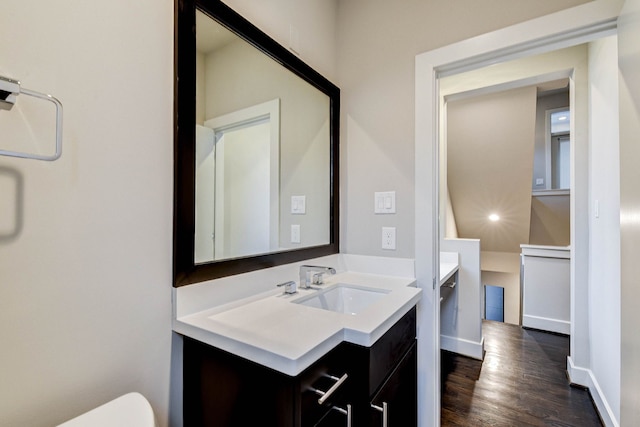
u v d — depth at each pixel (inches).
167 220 38.4
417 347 61.0
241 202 48.5
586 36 49.8
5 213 26.2
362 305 56.9
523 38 51.9
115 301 33.5
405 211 63.2
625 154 44.2
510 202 151.8
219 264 43.9
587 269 84.5
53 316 29.1
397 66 64.5
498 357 103.5
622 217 46.1
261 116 52.8
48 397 28.7
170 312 38.6
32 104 27.8
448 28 58.9
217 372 35.3
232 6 47.5
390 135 65.1
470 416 72.1
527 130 123.6
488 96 123.2
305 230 62.4
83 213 31.1
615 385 64.5
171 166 38.8
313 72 63.1
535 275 127.8
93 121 31.8
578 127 84.5
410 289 54.4
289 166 58.7
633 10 39.2
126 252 34.4
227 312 42.1
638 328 40.3
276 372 30.0
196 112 41.2
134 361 35.1
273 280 53.6
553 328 123.7
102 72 32.5
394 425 45.2
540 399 79.0
